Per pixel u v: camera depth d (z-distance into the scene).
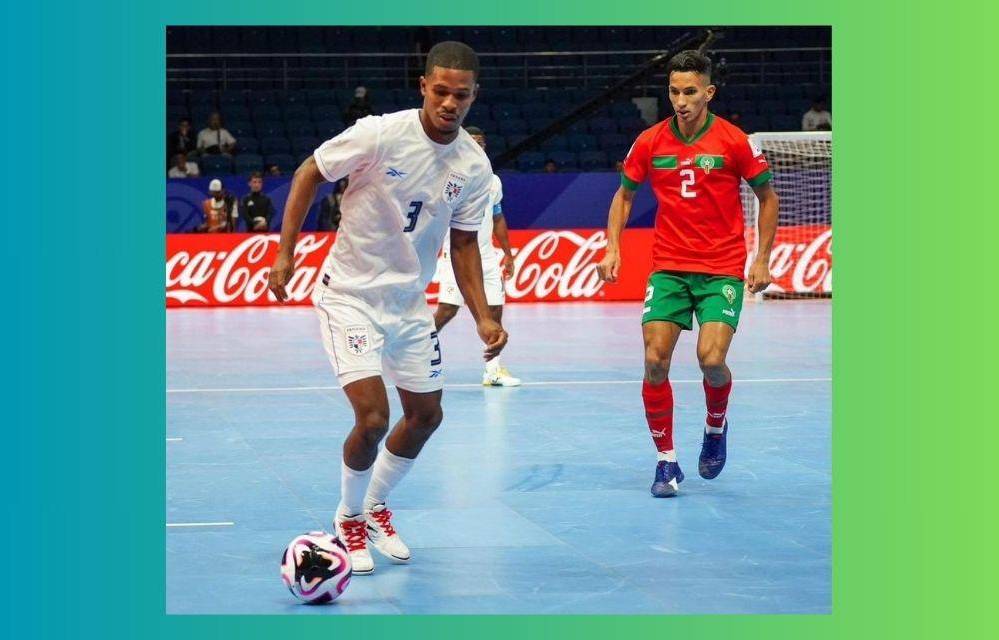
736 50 32.78
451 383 15.17
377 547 7.43
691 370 16.31
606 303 26.89
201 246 26.23
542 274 27.08
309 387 14.88
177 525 8.27
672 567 7.28
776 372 16.02
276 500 9.02
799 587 6.88
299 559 6.56
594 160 31.09
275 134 31.44
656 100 33.78
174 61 33.62
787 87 33.69
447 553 7.61
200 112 31.72
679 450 10.91
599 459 10.49
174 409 13.23
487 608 6.52
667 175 9.21
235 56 32.59
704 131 9.17
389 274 7.16
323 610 6.50
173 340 20.05
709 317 9.14
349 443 7.07
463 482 9.59
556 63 34.94
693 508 8.77
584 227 28.23
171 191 27.02
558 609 6.50
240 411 13.10
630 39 35.66
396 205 7.01
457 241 7.56
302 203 7.05
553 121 32.16
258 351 18.55
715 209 9.14
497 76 34.41
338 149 6.94
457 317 24.20
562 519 8.45
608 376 15.75
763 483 9.59
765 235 9.29
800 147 27.91
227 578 7.07
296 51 34.25
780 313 24.44
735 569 7.23
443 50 6.83
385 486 7.41
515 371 16.27
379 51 34.75
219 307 26.23
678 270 9.23
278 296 7.16
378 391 7.00
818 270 27.47
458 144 7.14
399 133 6.92
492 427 12.03
